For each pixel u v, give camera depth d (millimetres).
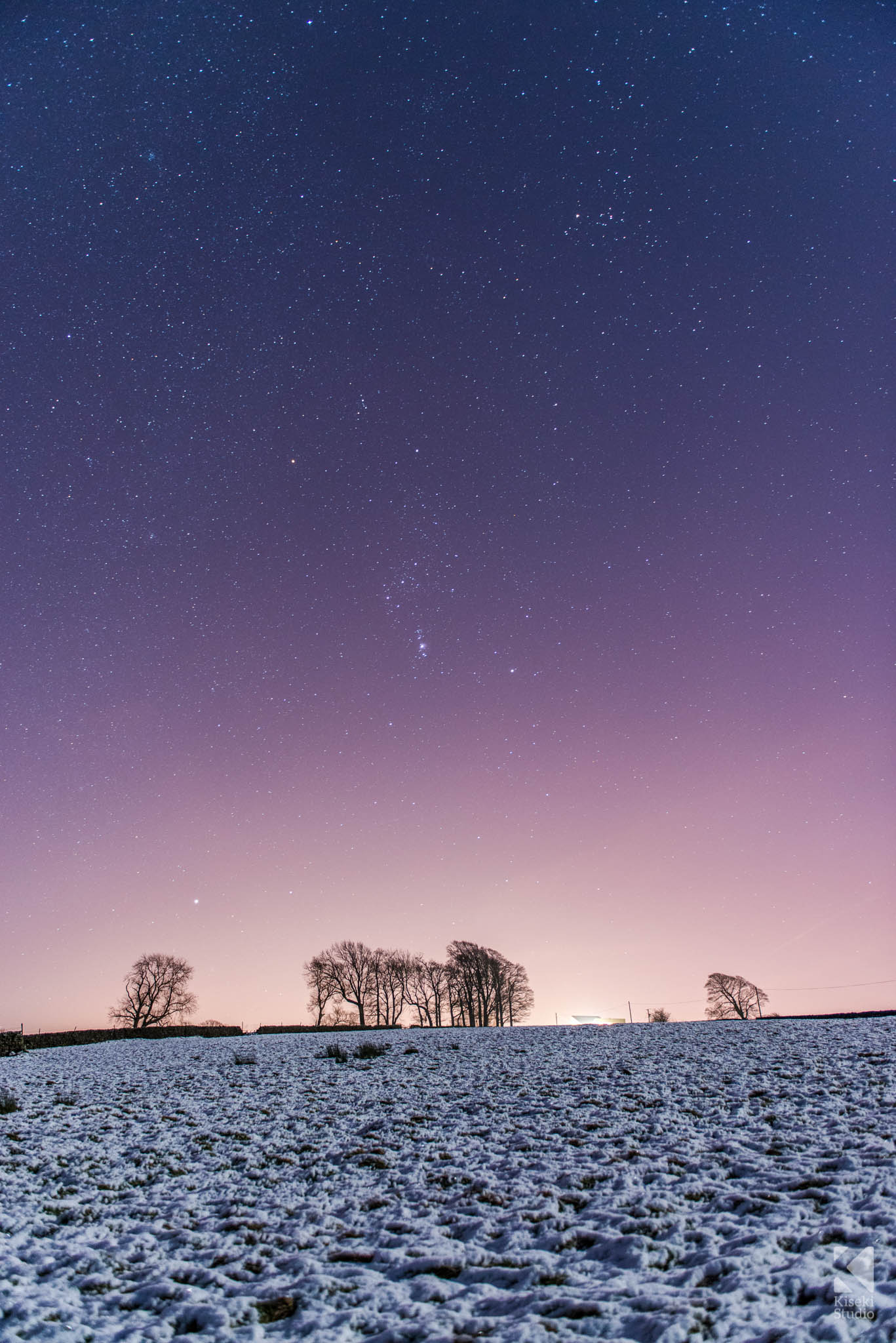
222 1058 27453
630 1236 6461
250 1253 6906
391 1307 5527
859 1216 6551
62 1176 10141
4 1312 5445
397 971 75688
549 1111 13266
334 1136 12430
